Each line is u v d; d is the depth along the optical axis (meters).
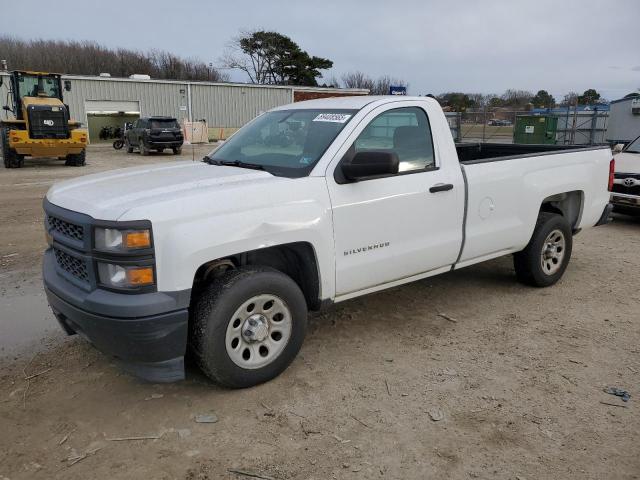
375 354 4.17
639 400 3.54
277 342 3.69
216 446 3.05
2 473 2.82
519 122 23.05
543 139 22.42
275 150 4.24
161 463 2.91
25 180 16.05
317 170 3.81
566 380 3.79
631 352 4.23
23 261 6.73
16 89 21.14
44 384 3.71
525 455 2.99
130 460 2.93
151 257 3.08
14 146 19.52
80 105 38.31
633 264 6.70
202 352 3.37
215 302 3.35
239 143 4.62
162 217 3.10
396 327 4.68
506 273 6.20
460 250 4.71
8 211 10.38
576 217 5.93
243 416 3.34
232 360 3.46
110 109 39.50
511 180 5.00
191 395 3.57
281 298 3.63
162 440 3.10
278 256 3.95
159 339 3.14
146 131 26.62
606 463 2.93
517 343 4.39
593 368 3.97
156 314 3.09
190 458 2.95
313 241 3.69
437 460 2.95
